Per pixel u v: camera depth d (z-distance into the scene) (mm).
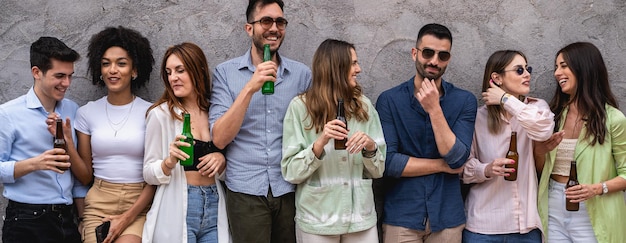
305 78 3611
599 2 4035
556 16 4039
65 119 3607
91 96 3975
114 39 3545
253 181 3434
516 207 3576
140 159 3570
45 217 3426
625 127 3533
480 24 4031
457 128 3514
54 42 3379
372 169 3352
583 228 3541
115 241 3443
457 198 3605
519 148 3607
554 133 3617
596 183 3521
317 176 3357
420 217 3512
